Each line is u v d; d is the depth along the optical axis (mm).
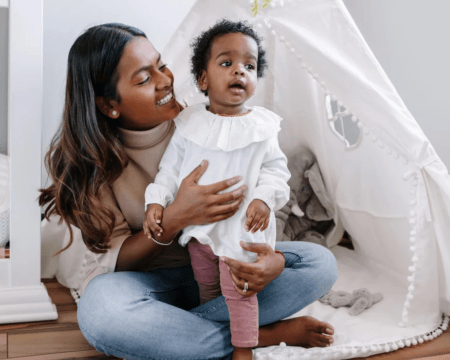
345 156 1715
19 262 1387
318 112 1734
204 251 1197
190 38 1505
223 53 1153
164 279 1313
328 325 1256
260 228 1148
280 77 1696
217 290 1253
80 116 1215
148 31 2248
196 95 1565
